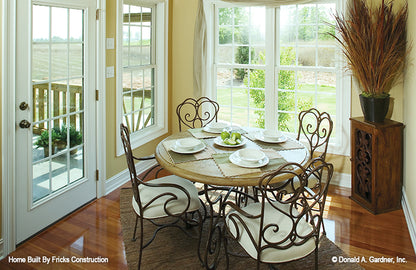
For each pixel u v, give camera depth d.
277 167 2.22
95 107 3.25
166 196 2.34
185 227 2.83
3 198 2.37
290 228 1.92
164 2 4.17
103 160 3.40
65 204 2.98
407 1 3.10
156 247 2.55
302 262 2.36
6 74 2.30
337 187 3.72
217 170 2.17
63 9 2.80
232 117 4.35
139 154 4.04
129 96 3.92
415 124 2.75
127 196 3.44
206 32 4.15
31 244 2.57
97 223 2.90
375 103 3.07
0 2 2.23
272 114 4.07
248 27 4.08
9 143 2.38
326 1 3.62
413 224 2.68
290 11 3.83
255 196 2.94
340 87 3.67
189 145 2.57
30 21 2.48
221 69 4.30
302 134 3.97
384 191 3.10
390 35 2.98
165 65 4.32
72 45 2.93
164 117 4.44
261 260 1.77
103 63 3.27
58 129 2.87
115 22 3.43
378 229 2.82
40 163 2.71
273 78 3.99
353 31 3.13
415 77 2.80
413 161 2.82
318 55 3.77
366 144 3.16
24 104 2.49
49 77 2.72
